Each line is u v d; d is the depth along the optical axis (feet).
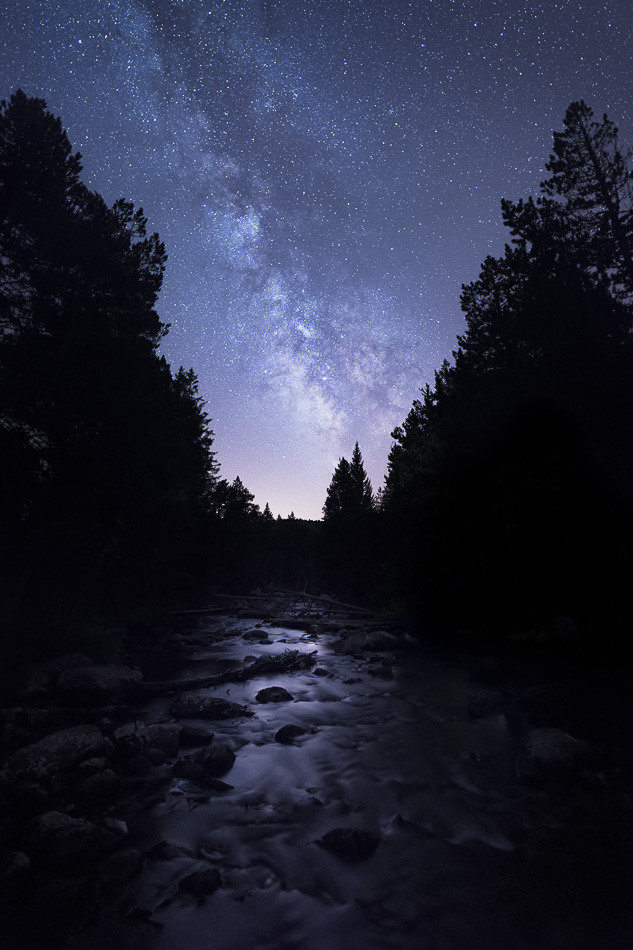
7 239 54.70
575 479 45.03
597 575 44.65
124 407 52.39
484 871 16.43
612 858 17.07
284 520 234.58
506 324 60.80
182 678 44.96
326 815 20.24
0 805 19.95
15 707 29.76
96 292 59.16
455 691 40.09
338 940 13.32
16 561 49.44
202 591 111.04
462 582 65.10
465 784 23.07
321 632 76.02
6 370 47.67
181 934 13.48
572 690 33.32
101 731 27.48
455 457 64.85
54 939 13.19
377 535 127.54
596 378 46.50
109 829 18.45
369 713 34.40
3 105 59.21
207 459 116.47
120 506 57.11
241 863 16.88
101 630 54.65
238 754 26.84
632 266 61.98
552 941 13.21
